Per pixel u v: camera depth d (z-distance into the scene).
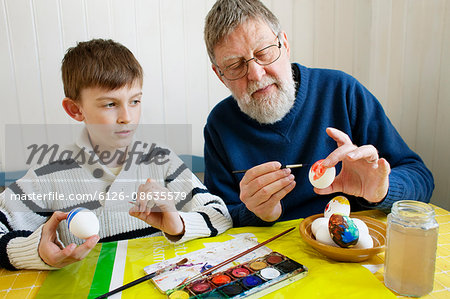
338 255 0.67
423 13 1.52
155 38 1.73
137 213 0.81
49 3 1.57
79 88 0.96
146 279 0.66
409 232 0.57
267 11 1.04
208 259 0.73
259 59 1.02
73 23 1.62
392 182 0.88
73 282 0.68
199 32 1.78
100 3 1.63
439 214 0.92
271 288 0.61
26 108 1.63
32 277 0.72
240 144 1.25
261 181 0.83
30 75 1.61
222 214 0.96
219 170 1.29
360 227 0.71
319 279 0.63
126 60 1.00
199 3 1.75
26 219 0.92
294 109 1.18
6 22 1.54
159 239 0.88
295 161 1.21
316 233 0.75
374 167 0.79
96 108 0.97
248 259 0.71
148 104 1.78
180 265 0.71
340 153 0.75
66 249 0.69
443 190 1.50
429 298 0.57
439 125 1.49
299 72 1.25
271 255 0.72
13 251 0.74
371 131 1.20
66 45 1.62
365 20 1.89
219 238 0.87
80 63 0.95
